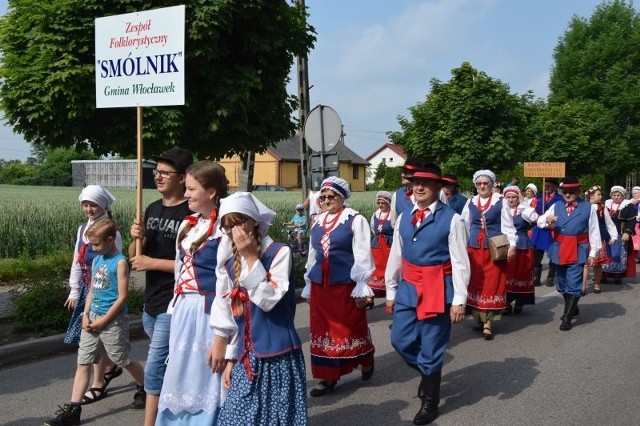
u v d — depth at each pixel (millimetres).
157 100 4992
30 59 7227
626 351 6992
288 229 15070
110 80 5215
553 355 6852
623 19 34906
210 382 3711
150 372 4141
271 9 7824
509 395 5543
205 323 3727
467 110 15898
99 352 4930
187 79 7422
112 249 4922
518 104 16547
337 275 5418
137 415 5039
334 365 5418
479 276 7621
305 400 3482
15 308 7492
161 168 4426
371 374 5922
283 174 57375
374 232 9016
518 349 7129
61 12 7098
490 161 16125
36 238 13617
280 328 3414
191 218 3914
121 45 5145
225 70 7570
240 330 3414
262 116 8008
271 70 8078
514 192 8945
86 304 4949
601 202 11312
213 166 3807
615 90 33031
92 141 7695
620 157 31391
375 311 9297
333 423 4887
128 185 41156
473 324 8484
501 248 7281
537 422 4918
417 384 5828
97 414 5066
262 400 3350
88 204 5273
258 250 3352
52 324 7355
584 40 36125
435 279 4848
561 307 9672
